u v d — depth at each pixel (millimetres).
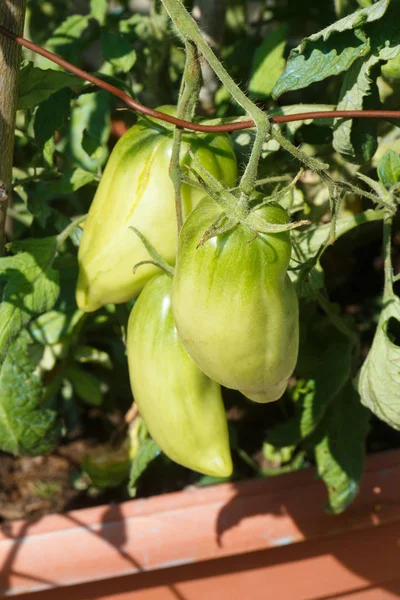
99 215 550
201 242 480
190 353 506
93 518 631
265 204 491
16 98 545
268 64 651
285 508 646
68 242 685
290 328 500
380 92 631
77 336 695
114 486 712
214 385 555
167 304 545
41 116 612
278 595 670
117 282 550
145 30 739
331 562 672
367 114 523
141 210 537
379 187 573
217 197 490
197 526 636
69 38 707
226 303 486
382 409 585
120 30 715
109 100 708
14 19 530
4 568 618
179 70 775
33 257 581
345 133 581
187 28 495
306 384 654
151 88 731
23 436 594
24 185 668
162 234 539
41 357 672
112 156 554
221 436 559
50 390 684
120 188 542
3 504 705
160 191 536
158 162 537
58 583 623
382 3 538
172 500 642
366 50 546
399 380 568
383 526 671
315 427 648
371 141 590
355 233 674
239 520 641
